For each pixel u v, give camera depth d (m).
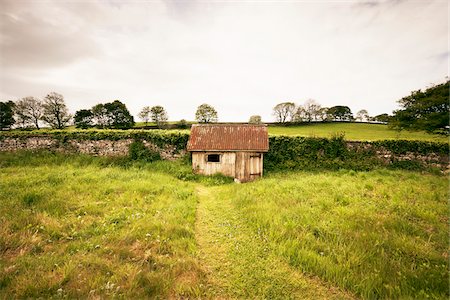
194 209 8.41
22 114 54.84
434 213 7.46
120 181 11.43
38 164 16.12
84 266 4.75
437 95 19.41
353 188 10.70
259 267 5.07
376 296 4.12
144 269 4.74
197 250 5.77
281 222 7.00
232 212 8.43
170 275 4.64
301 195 9.60
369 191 10.37
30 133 18.44
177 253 5.40
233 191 11.09
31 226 6.29
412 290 4.22
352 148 18.61
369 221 6.95
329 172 16.67
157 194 9.90
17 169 13.79
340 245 5.55
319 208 8.16
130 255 5.27
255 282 4.62
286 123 59.72
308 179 13.27
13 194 8.48
